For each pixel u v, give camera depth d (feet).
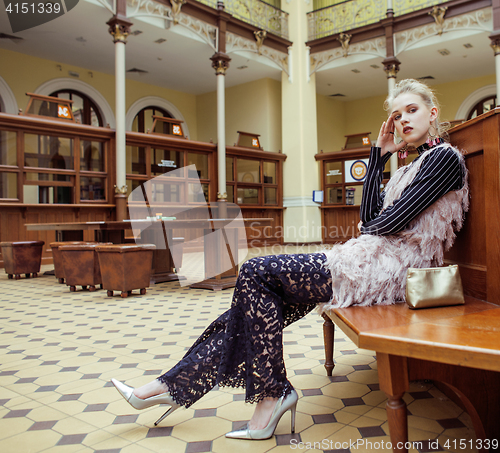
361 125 60.80
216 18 41.68
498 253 5.64
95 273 20.27
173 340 11.27
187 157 42.24
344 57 46.91
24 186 31.53
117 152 34.32
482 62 46.65
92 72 47.11
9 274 25.70
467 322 4.62
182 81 51.80
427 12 40.88
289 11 49.85
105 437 5.92
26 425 6.34
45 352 10.34
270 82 51.80
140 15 35.78
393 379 4.30
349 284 5.48
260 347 5.41
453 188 5.80
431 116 6.18
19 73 41.39
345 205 48.42
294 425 5.93
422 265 5.76
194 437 5.88
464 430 5.82
